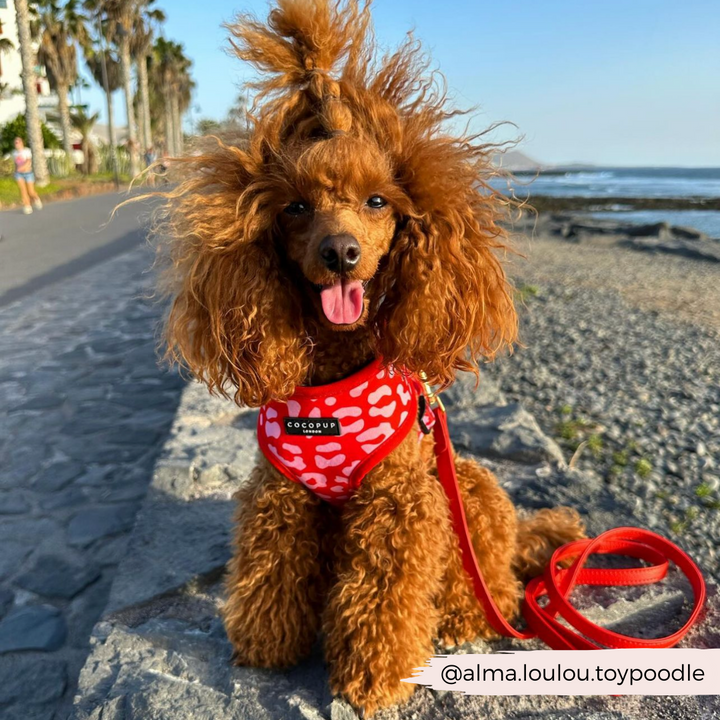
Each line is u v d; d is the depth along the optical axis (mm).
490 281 529
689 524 771
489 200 537
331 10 506
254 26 506
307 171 459
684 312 2041
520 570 656
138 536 721
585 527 756
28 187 4852
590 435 1039
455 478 562
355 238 449
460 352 531
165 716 468
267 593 527
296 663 547
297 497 530
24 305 1980
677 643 560
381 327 513
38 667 574
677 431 1065
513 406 1052
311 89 490
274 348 495
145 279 2330
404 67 515
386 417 508
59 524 799
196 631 590
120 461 967
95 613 643
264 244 501
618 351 1571
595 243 4090
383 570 502
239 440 940
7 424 1104
